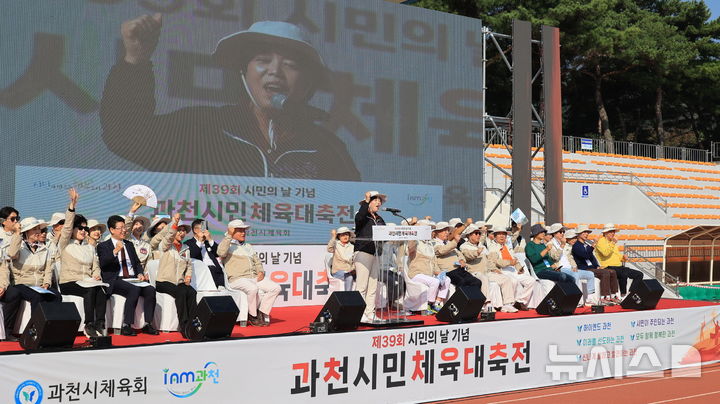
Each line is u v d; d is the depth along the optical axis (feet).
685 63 107.65
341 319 24.93
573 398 27.55
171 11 34.78
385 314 30.42
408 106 42.78
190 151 35.04
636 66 112.88
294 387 23.39
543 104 49.57
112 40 33.22
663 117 127.54
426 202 43.29
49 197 31.50
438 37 44.29
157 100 34.24
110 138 33.01
